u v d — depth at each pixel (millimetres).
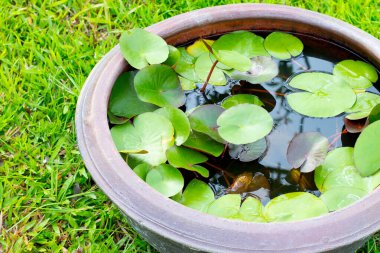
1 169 1438
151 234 1106
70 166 1441
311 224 1025
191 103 1375
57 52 1623
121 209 1078
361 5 1748
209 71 1375
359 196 1154
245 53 1394
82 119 1181
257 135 1217
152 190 1076
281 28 1405
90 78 1251
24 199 1394
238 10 1378
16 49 1653
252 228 1021
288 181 1244
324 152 1229
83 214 1372
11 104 1537
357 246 1130
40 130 1490
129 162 1203
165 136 1223
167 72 1311
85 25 1722
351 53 1358
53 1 1782
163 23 1353
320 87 1332
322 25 1358
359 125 1275
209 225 1028
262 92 1391
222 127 1230
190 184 1221
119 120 1251
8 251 1322
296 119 1336
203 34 1393
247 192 1234
